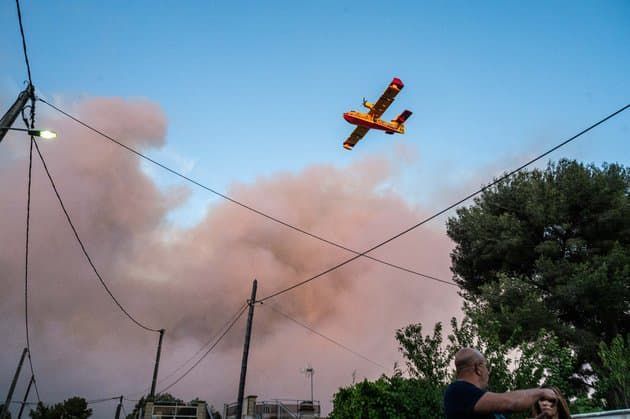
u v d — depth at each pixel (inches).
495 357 480.1
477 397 87.2
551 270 888.3
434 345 505.7
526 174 1055.0
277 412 1030.4
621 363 542.9
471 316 519.8
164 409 1267.2
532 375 468.8
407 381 484.1
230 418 1096.2
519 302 887.1
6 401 1237.7
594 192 930.7
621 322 898.1
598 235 941.2
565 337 829.8
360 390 461.1
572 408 523.8
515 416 356.8
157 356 1306.6
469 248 1114.7
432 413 448.5
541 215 937.5
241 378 847.7
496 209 1085.1
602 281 808.9
